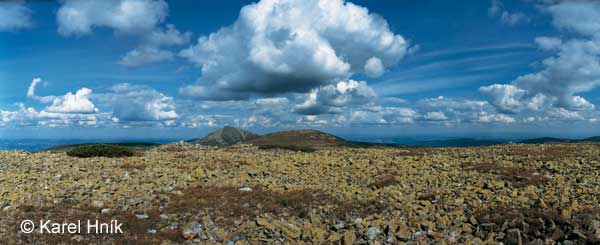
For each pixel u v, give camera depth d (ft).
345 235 50.83
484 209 57.00
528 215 53.11
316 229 53.11
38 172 86.69
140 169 92.79
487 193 65.77
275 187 74.28
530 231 49.60
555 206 55.67
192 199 64.54
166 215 57.77
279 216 59.47
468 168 90.79
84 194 66.23
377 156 118.83
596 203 56.18
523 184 72.33
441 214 58.13
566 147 130.00
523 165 93.04
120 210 58.85
